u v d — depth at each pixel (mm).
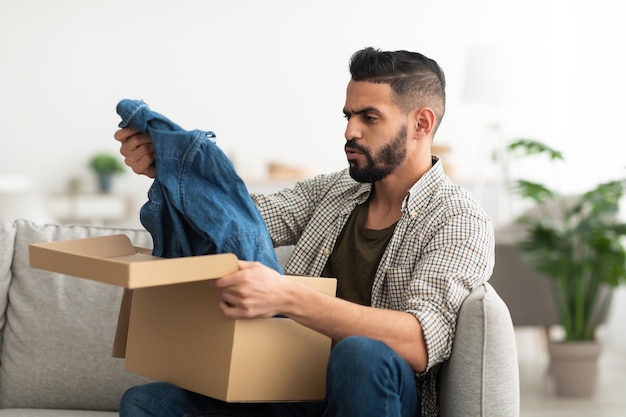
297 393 1491
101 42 6316
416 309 1565
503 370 1539
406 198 1735
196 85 6414
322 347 1516
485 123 6539
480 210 1705
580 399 3811
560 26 6340
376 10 6516
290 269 1849
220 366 1418
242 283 1363
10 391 1989
